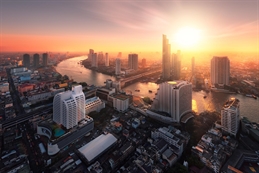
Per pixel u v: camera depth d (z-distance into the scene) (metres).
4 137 175.75
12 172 125.12
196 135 174.25
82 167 132.75
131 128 194.25
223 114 177.00
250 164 137.62
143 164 125.25
